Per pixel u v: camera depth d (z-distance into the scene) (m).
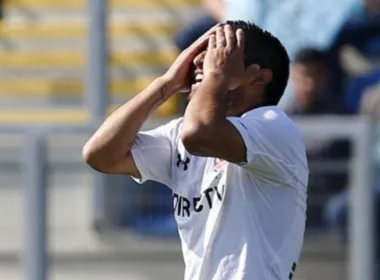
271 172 12.08
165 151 13.31
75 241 24.11
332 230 23.44
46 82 30.20
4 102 29.83
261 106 12.50
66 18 32.31
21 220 23.88
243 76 12.27
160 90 13.21
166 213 24.31
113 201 24.27
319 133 23.09
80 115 28.67
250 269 12.05
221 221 12.25
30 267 23.77
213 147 11.67
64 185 23.95
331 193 23.41
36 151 23.67
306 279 23.56
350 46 28.08
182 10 31.36
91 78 26.17
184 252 12.69
